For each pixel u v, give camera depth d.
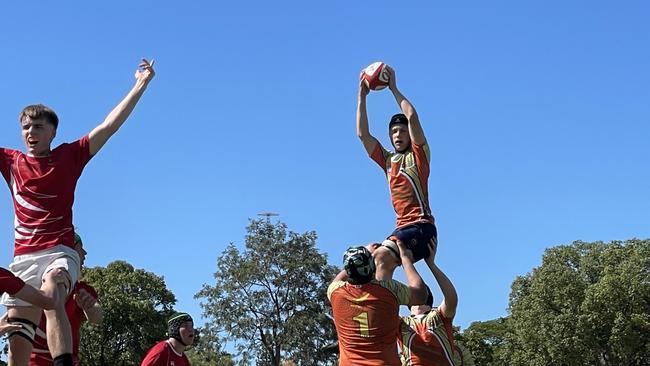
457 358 7.78
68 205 5.78
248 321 53.88
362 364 6.23
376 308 6.24
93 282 54.16
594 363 58.62
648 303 57.56
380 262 6.98
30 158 5.80
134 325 53.09
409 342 7.62
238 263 56.03
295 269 55.22
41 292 5.27
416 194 7.18
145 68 6.19
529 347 60.53
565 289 59.34
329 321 55.09
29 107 5.86
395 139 7.42
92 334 52.03
